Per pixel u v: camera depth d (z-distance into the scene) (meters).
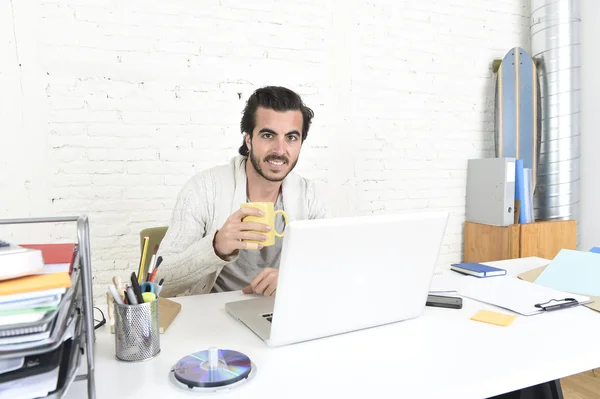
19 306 0.51
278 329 0.84
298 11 2.58
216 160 2.49
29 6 2.11
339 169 2.74
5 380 0.52
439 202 3.03
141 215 2.37
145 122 2.34
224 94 2.47
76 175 2.24
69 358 0.61
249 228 1.08
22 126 2.14
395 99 2.86
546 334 0.92
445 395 0.69
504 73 2.92
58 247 0.72
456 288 1.24
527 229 2.73
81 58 2.21
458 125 3.06
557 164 2.86
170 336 0.92
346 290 0.88
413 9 2.86
